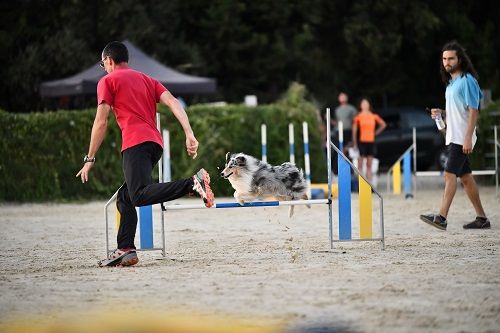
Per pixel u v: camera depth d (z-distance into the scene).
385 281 8.34
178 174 22.67
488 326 6.46
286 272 9.02
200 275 8.98
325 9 41.00
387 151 29.52
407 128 29.58
